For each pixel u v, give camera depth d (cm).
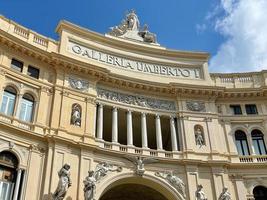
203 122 4112
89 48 4162
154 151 3772
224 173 3747
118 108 3950
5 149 3067
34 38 3838
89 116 3681
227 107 4328
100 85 3981
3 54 3462
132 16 4941
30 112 3462
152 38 4794
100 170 3400
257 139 4172
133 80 4050
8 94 3391
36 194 3042
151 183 3603
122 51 4350
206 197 3562
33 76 3625
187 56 4588
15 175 3061
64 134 3428
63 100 3625
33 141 3253
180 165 3712
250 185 3762
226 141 4081
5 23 3678
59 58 3738
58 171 3189
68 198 3116
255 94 4325
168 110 4128
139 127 4238
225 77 4584
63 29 4078
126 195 3981
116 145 3672
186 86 4191
